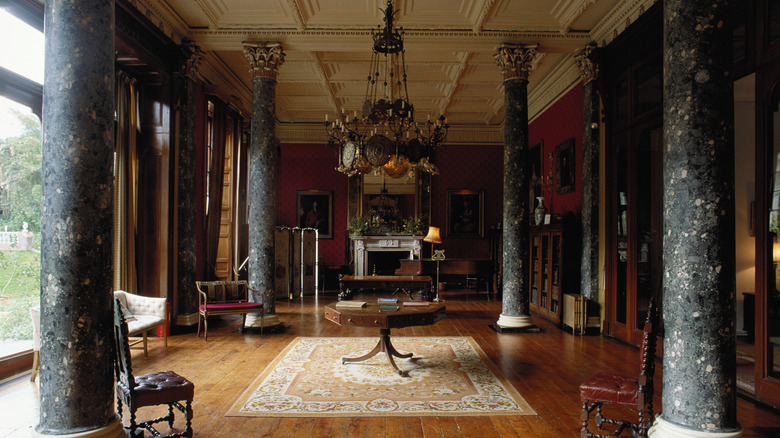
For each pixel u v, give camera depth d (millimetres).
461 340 8016
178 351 7098
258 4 7844
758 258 4926
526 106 8805
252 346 7469
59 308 3461
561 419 4477
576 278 9227
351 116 15273
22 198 5902
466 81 11977
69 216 3494
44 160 3562
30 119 6020
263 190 8680
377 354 6961
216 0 7746
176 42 8375
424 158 7750
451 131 16219
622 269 8094
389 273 16625
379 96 13414
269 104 8672
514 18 8242
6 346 5676
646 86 7367
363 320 5922
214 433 4125
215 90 9852
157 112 8281
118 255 7477
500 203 16250
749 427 4301
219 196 10516
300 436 4078
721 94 3445
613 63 8312
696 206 3424
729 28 3502
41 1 5672
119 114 7527
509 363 6508
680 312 3463
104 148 3676
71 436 3375
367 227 15555
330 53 10328
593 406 3918
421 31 8508
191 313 8688
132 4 6863
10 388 5266
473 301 13102
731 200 3455
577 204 9836
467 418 4492
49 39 3576
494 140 16266
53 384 3447
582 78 9422
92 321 3529
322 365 6348
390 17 6441
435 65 11039
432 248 16047
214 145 10320
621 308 8102
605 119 8422
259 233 8656
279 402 4895
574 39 8672
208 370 6070
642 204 7590
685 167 3480
